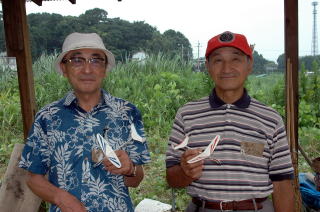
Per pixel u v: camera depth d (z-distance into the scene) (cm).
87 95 195
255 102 205
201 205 205
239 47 195
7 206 253
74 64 190
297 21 295
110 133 192
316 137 602
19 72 298
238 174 194
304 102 739
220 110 202
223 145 197
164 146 629
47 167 195
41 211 301
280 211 205
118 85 888
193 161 172
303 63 841
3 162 570
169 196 438
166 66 1078
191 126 207
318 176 316
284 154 198
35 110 309
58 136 189
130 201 202
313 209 303
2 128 688
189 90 848
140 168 204
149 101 814
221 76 198
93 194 186
